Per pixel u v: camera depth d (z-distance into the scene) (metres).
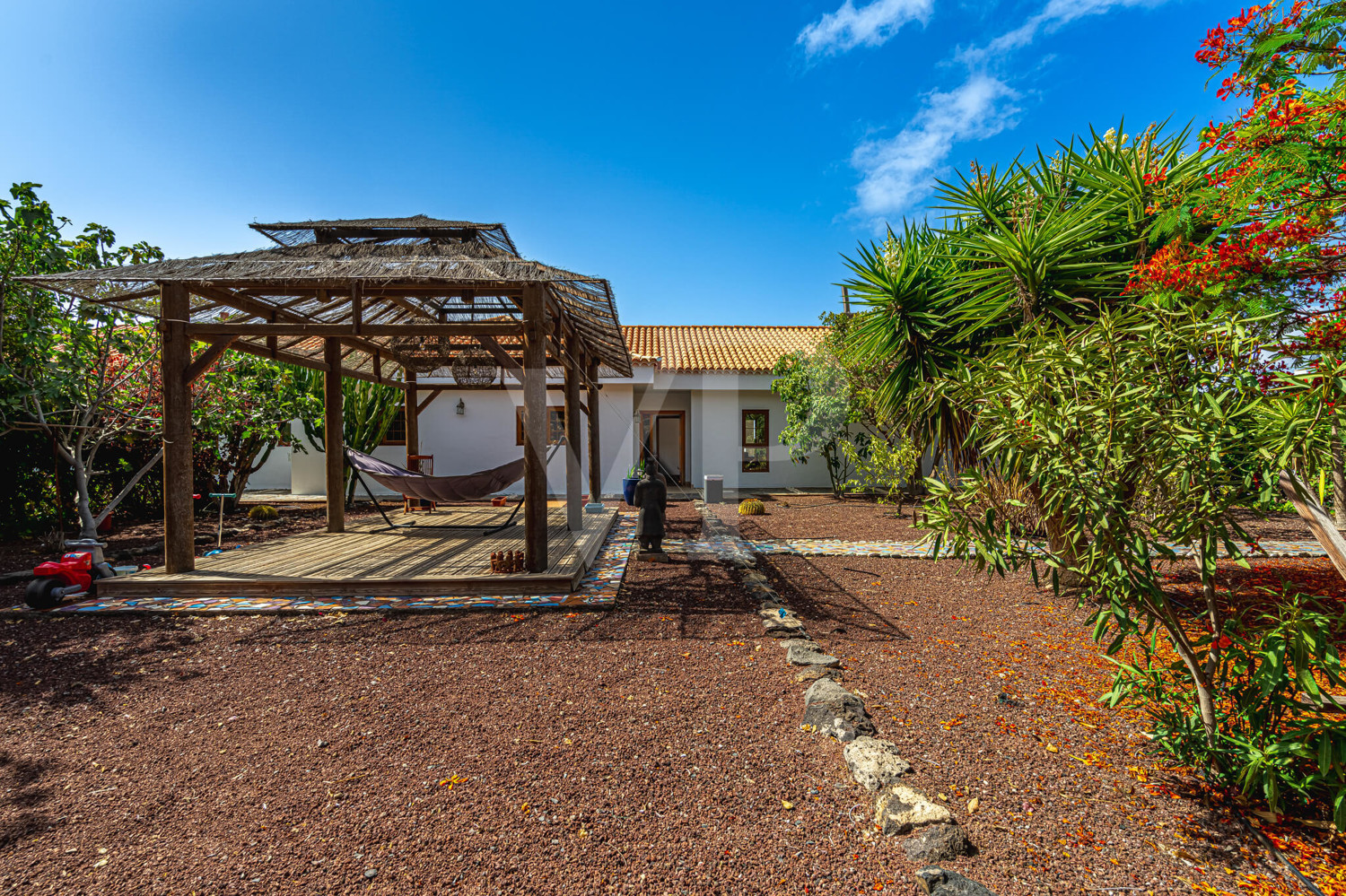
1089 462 2.28
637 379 14.48
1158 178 4.58
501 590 5.47
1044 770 2.63
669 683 3.64
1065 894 1.92
